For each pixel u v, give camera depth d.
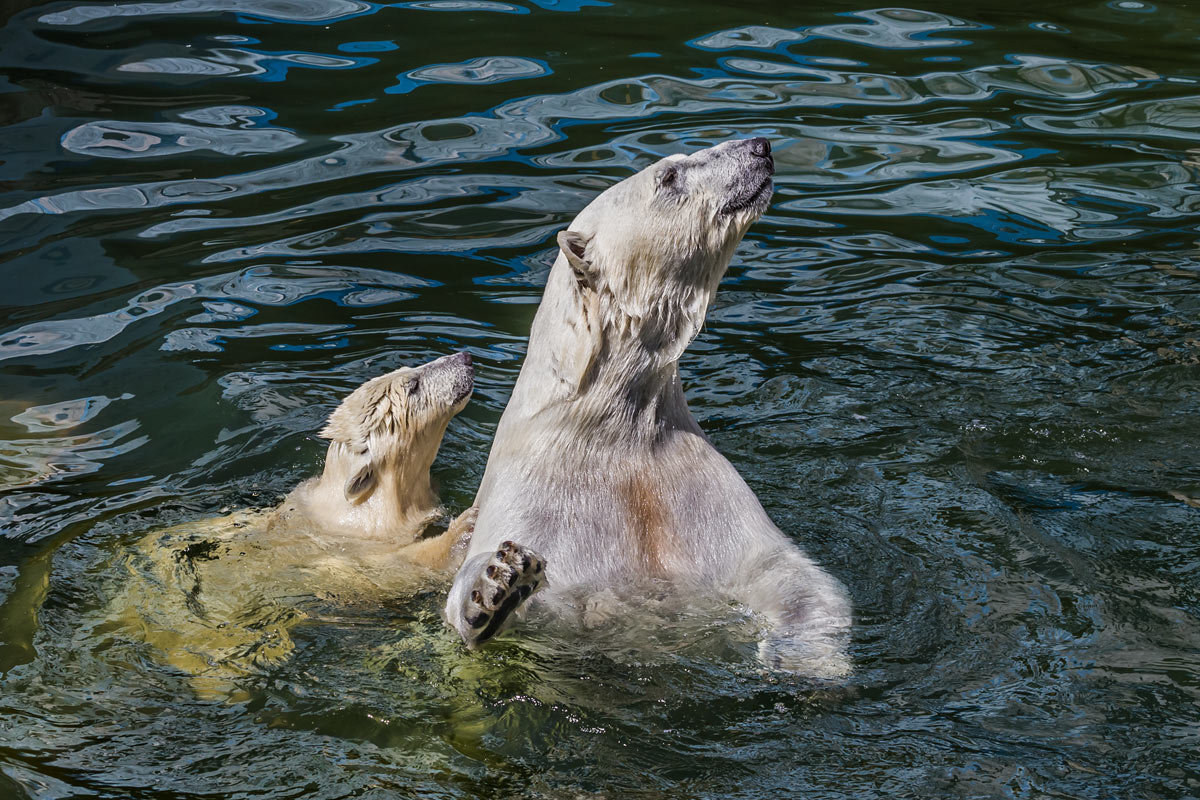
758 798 7.91
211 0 26.16
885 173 19.38
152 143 19.80
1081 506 11.45
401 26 24.98
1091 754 8.11
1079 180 19.17
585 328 10.10
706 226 10.05
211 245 17.06
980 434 12.90
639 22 25.52
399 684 9.25
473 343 15.19
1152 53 24.02
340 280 16.38
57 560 10.94
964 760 8.13
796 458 12.59
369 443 12.54
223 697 9.07
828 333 15.32
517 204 18.17
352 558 11.52
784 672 9.12
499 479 10.47
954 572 10.41
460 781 8.17
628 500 10.13
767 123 20.80
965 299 16.00
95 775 8.20
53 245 16.95
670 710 8.84
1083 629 9.52
